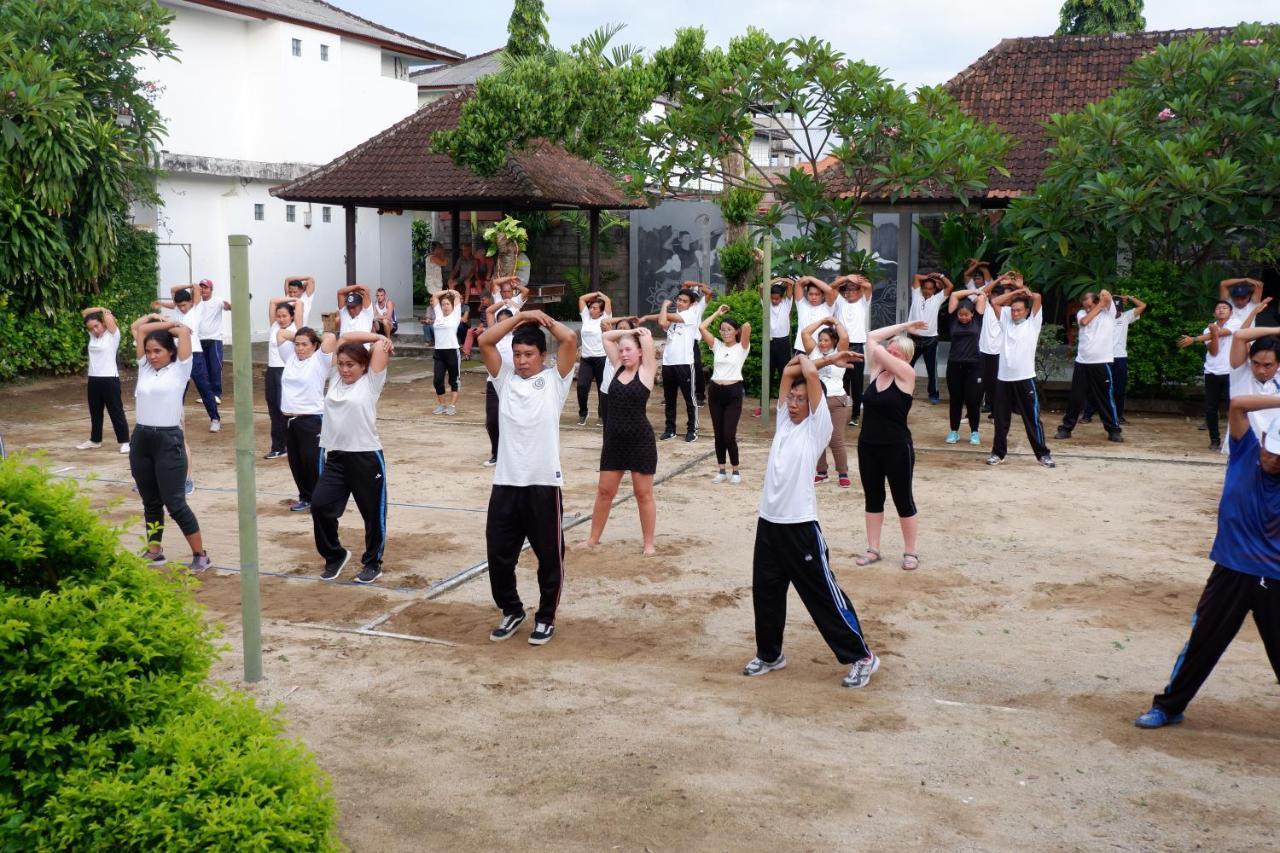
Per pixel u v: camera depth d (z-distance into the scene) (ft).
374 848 15.56
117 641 12.55
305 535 32.73
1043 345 56.34
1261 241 55.16
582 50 72.64
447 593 27.61
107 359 45.11
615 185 82.28
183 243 80.12
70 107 61.62
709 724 19.76
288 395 34.35
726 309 49.55
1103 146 53.62
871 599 27.09
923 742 19.03
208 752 12.14
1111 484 39.99
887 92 54.80
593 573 29.25
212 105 82.99
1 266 62.44
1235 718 20.18
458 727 19.66
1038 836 15.88
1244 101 53.62
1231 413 18.58
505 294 55.67
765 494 21.75
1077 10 106.42
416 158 76.18
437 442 48.34
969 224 65.72
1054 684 21.85
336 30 89.92
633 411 30.63
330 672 22.26
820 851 15.47
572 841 15.78
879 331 29.27
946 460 44.29
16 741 11.78
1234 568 18.53
